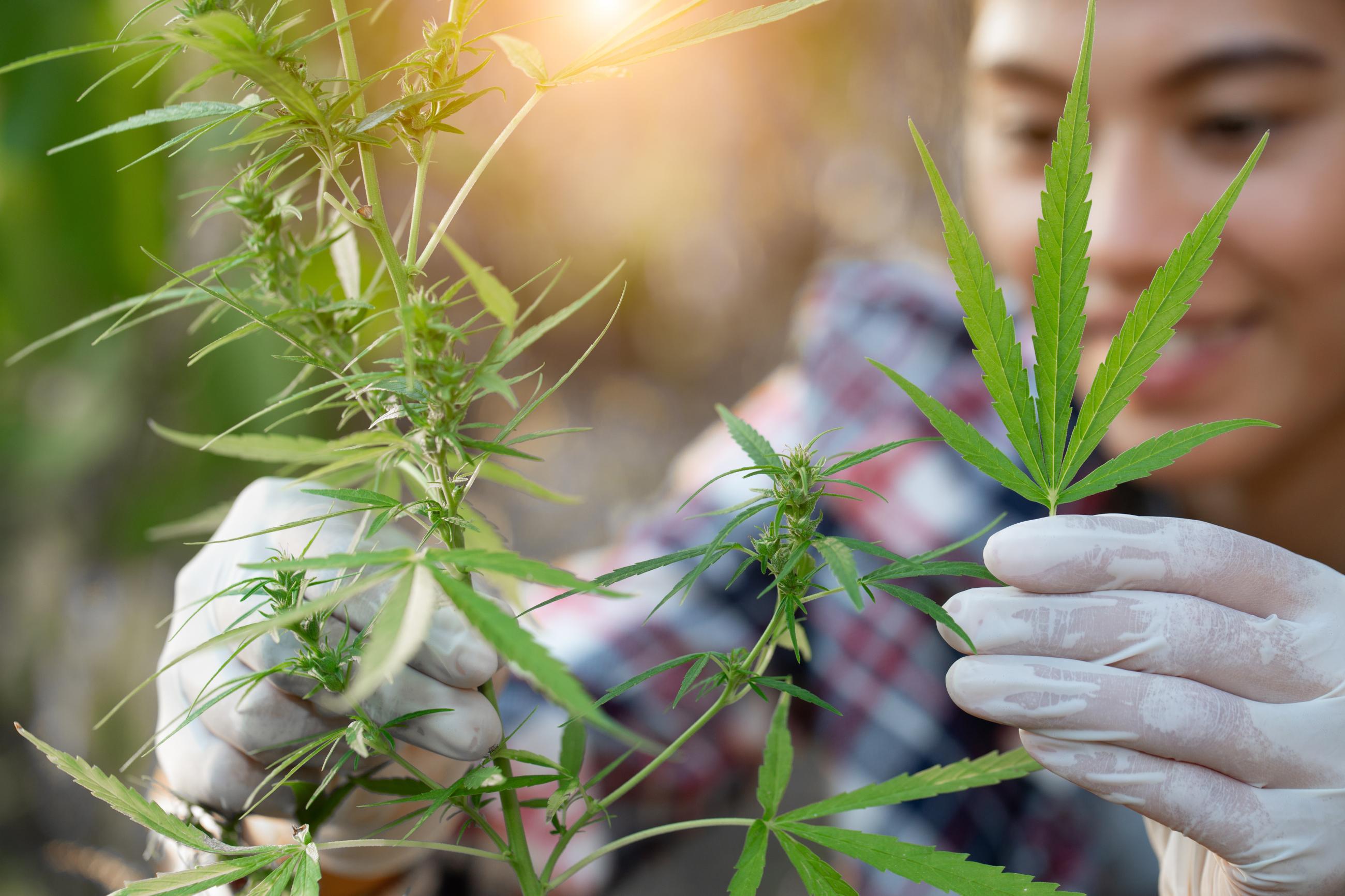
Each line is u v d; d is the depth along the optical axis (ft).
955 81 3.39
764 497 1.31
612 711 2.73
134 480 3.67
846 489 3.14
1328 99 1.95
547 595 3.03
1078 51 2.05
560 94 5.62
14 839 3.78
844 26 5.37
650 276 6.55
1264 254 2.02
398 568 1.18
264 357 3.29
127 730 3.99
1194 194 2.03
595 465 6.57
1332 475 2.43
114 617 4.09
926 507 3.07
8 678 3.99
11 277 3.14
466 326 1.25
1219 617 1.45
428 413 1.26
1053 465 1.32
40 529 3.78
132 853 3.74
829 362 3.37
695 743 2.85
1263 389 2.13
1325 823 1.45
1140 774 1.45
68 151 3.03
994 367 1.31
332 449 1.29
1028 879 1.32
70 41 3.00
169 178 3.18
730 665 1.31
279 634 1.47
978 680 1.45
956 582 3.04
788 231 6.63
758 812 4.40
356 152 1.33
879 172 5.82
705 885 3.95
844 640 3.12
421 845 1.32
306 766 1.53
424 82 1.24
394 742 1.39
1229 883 1.56
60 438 3.57
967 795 3.00
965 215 3.45
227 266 1.34
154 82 3.07
